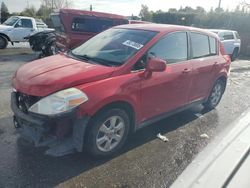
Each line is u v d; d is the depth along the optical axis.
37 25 17.20
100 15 10.72
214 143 4.33
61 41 10.93
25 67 4.00
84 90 3.33
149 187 3.24
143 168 3.61
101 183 3.26
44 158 3.68
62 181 3.25
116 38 4.48
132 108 3.88
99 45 4.49
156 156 3.92
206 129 4.98
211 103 5.96
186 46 4.84
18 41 15.18
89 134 3.46
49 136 3.38
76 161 3.65
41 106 3.27
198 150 4.15
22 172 3.37
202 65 5.16
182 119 5.39
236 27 26.81
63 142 3.42
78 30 10.48
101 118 3.50
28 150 3.84
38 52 14.15
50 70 3.66
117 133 3.83
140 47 4.07
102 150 3.69
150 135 4.58
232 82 9.61
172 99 4.59
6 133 4.30
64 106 3.20
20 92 3.56
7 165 3.48
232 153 3.89
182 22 34.97
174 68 4.48
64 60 4.10
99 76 3.56
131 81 3.75
